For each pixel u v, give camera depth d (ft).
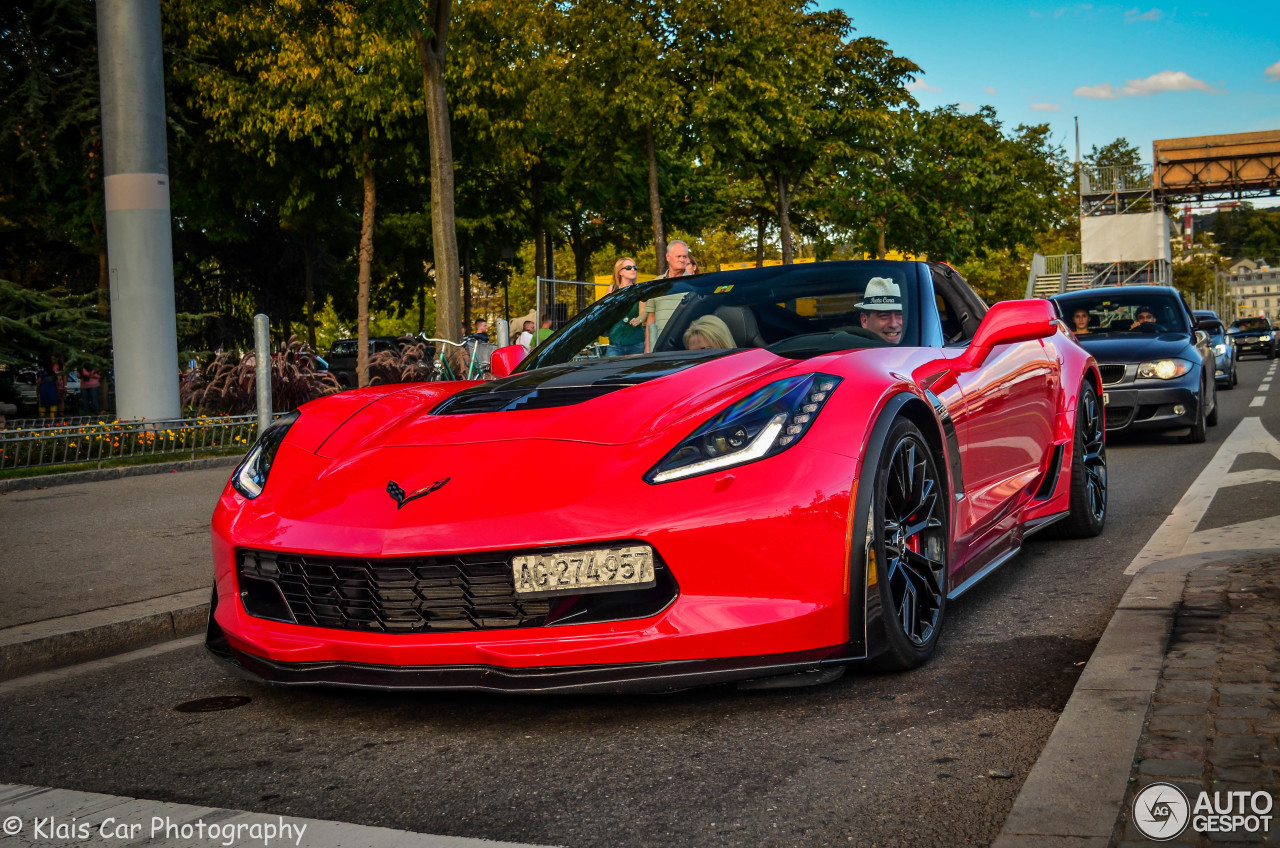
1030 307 12.03
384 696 9.84
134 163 37.86
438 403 10.76
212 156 72.02
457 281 47.60
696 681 8.18
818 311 12.55
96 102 58.80
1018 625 11.07
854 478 8.71
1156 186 142.72
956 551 10.96
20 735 9.40
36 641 12.03
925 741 7.77
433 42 47.26
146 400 38.24
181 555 17.57
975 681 9.15
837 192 89.51
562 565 8.14
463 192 98.07
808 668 8.46
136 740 9.05
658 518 8.15
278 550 8.93
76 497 26.45
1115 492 20.99
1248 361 114.52
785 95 66.23
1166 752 6.50
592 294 47.03
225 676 11.14
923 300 12.46
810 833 6.35
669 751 7.90
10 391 53.01
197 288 109.60
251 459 10.63
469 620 8.46
